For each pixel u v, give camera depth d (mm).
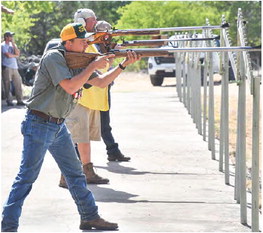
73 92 8758
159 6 45406
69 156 9266
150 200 11320
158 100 29156
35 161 8875
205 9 47750
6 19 32188
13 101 28719
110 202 11164
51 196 11469
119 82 45344
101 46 10961
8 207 8852
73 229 9617
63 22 67562
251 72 9344
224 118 12547
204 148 16562
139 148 16500
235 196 11328
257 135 9461
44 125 8836
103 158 15070
